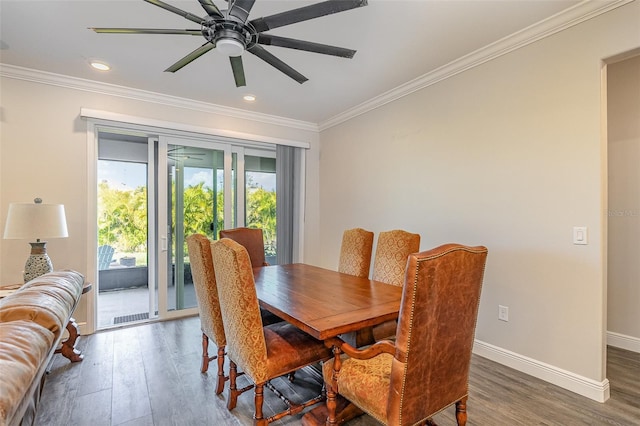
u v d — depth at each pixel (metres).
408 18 2.19
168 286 3.76
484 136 2.68
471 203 2.78
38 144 3.06
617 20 1.96
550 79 2.27
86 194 3.26
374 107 3.83
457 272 1.34
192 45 2.55
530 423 1.83
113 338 3.13
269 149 4.60
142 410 1.98
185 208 3.89
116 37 2.43
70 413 1.94
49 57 2.75
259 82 3.29
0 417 0.74
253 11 2.13
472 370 2.45
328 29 2.33
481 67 2.70
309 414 1.85
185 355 2.76
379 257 2.76
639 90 2.84
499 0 2.01
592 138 2.07
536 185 2.34
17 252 2.98
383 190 3.73
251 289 1.66
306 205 4.80
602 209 2.05
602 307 2.05
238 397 2.14
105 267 5.26
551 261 2.27
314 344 1.86
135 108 3.53
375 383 1.45
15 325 1.15
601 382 2.04
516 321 2.46
